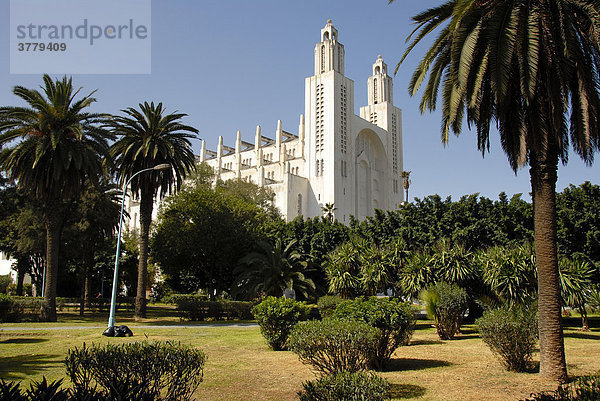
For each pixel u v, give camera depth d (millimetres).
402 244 32281
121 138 34594
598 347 19250
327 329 11641
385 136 114438
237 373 13781
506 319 13977
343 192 98125
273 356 17000
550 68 12555
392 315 14062
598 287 30000
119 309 51062
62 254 46875
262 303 19281
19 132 30219
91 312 45875
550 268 12773
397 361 15617
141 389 6930
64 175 31500
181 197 47000
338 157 98250
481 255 26391
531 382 12109
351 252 31953
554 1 12445
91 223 42656
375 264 30422
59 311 45656
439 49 14898
